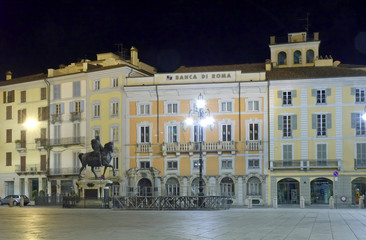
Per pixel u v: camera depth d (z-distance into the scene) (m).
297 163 57.62
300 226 23.20
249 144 59.22
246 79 60.16
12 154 72.50
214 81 60.78
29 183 70.69
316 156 57.78
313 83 58.31
